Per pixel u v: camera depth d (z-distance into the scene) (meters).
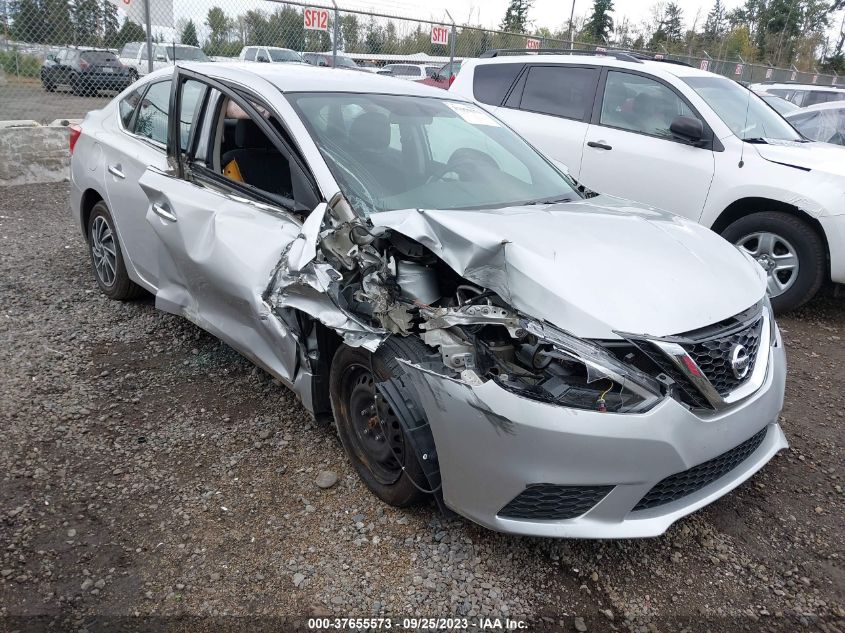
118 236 4.62
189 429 3.49
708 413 2.54
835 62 46.25
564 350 2.38
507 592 2.55
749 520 3.06
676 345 2.45
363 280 2.80
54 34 9.23
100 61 9.40
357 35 11.34
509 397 2.35
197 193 3.72
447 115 4.09
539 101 7.05
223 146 3.75
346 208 3.04
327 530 2.82
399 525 2.86
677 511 2.59
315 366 3.13
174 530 2.78
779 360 3.01
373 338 2.68
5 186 8.57
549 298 2.48
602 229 3.06
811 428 3.89
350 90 3.84
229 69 3.97
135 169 4.31
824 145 6.25
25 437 3.32
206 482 3.09
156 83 4.53
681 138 5.98
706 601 2.58
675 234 3.18
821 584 2.70
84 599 2.42
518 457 2.36
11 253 6.06
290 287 2.97
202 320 3.79
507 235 2.76
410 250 2.92
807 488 3.31
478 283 2.62
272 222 3.25
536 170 4.01
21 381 3.84
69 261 5.94
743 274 3.01
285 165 3.48
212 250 3.44
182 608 2.41
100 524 2.79
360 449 3.06
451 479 2.55
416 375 2.55
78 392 3.77
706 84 6.38
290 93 3.57
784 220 5.50
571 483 2.37
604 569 2.70
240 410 3.68
